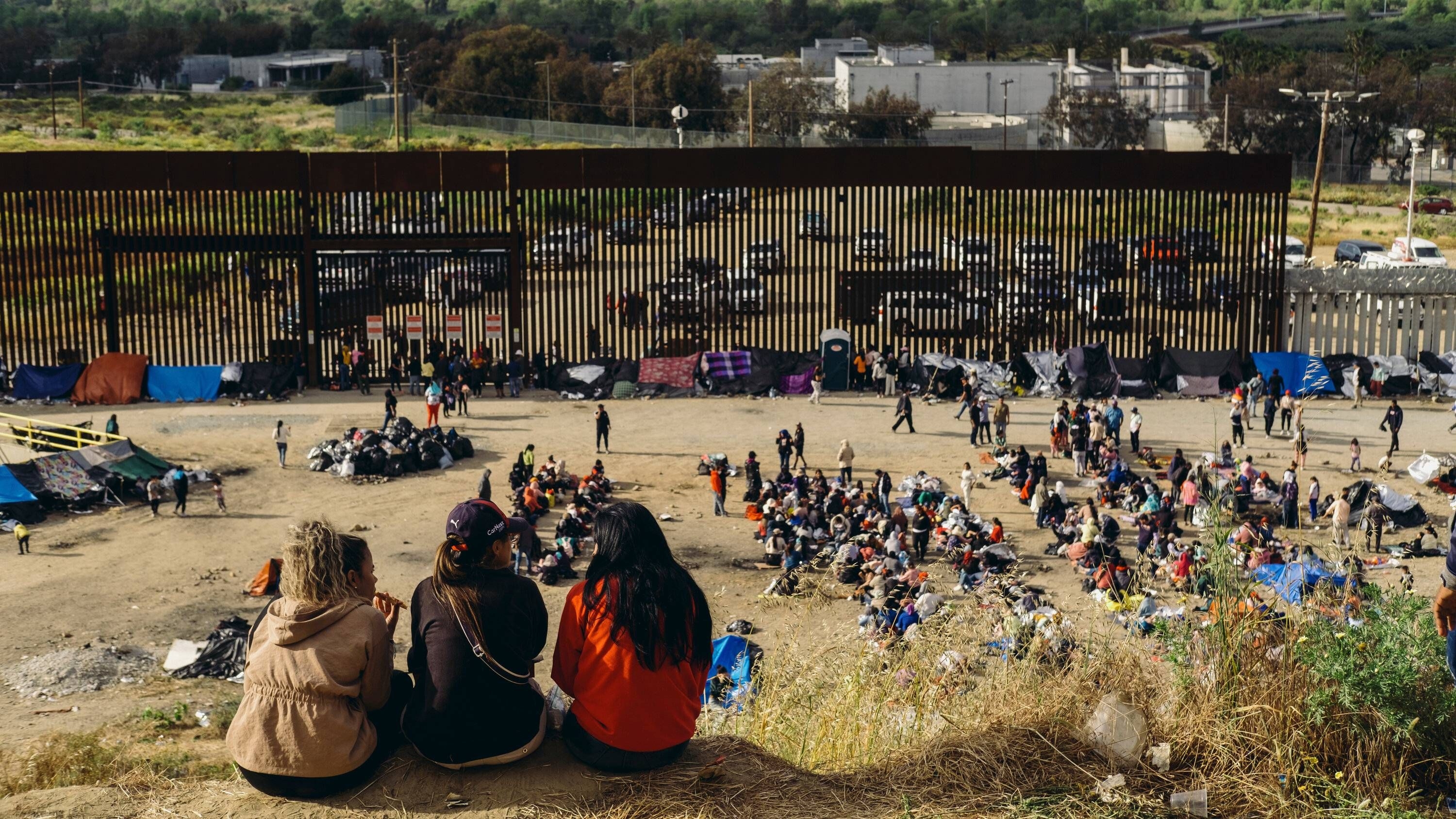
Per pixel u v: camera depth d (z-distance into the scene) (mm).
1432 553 30141
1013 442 40500
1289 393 40625
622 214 47219
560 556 29984
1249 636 7879
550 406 44812
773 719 8656
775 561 30531
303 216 46094
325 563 6520
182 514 34219
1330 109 104875
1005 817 6668
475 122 112625
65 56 177125
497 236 46656
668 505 35344
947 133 106000
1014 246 47000
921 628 9531
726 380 46125
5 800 6730
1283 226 46219
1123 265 46969
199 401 44812
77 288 46656
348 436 38938
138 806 6605
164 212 46125
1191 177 46250
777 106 110562
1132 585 15398
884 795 6910
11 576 29938
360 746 6477
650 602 6555
